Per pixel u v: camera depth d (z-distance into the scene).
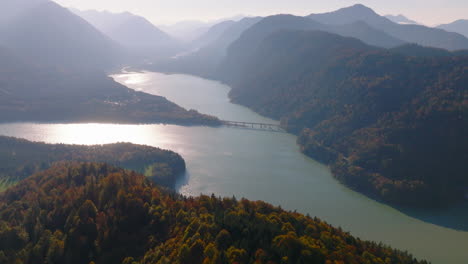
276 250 110.75
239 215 129.00
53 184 163.75
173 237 123.69
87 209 132.88
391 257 129.00
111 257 119.19
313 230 129.50
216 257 103.50
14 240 122.56
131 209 134.88
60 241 119.44
